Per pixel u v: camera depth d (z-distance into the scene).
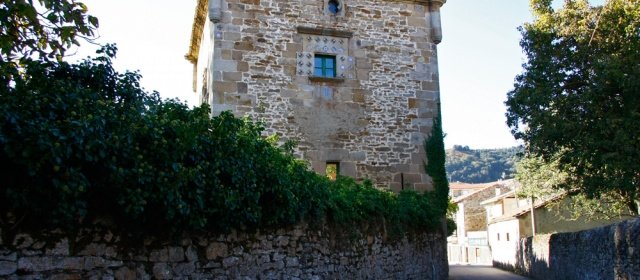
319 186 8.65
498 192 42.00
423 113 13.80
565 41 14.20
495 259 31.23
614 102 12.59
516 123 14.55
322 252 8.66
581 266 13.58
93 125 4.79
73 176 4.61
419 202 12.73
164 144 5.46
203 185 5.93
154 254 5.84
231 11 12.71
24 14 6.58
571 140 13.00
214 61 12.36
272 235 7.65
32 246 4.79
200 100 16.05
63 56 7.27
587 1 14.05
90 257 5.22
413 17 14.27
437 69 14.20
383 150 13.29
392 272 10.95
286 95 12.75
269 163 7.24
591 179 13.30
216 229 6.61
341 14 13.62
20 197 4.47
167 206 5.41
